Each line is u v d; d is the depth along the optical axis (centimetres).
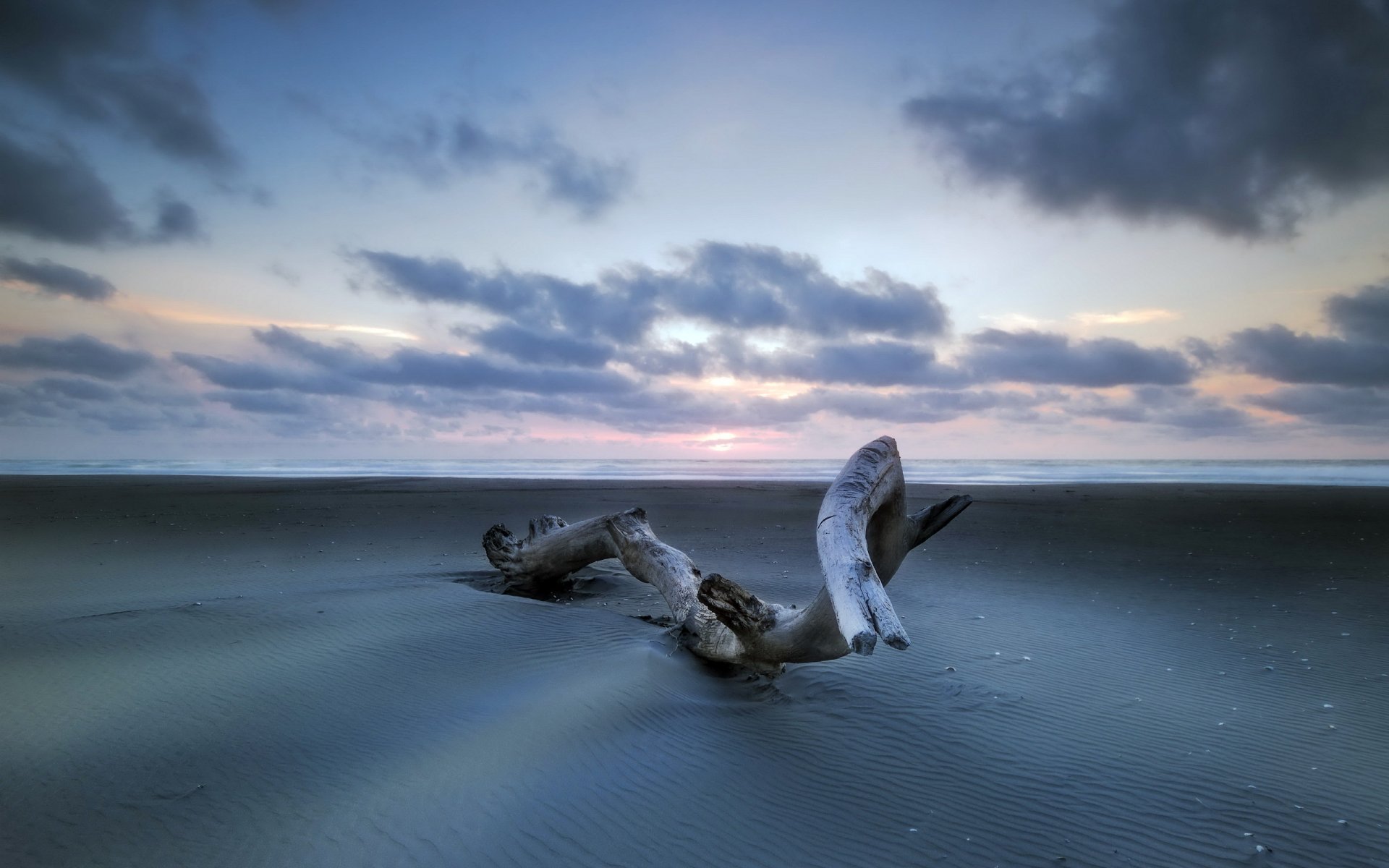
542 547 896
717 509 2233
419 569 1070
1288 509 2170
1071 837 362
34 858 319
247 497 2631
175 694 512
